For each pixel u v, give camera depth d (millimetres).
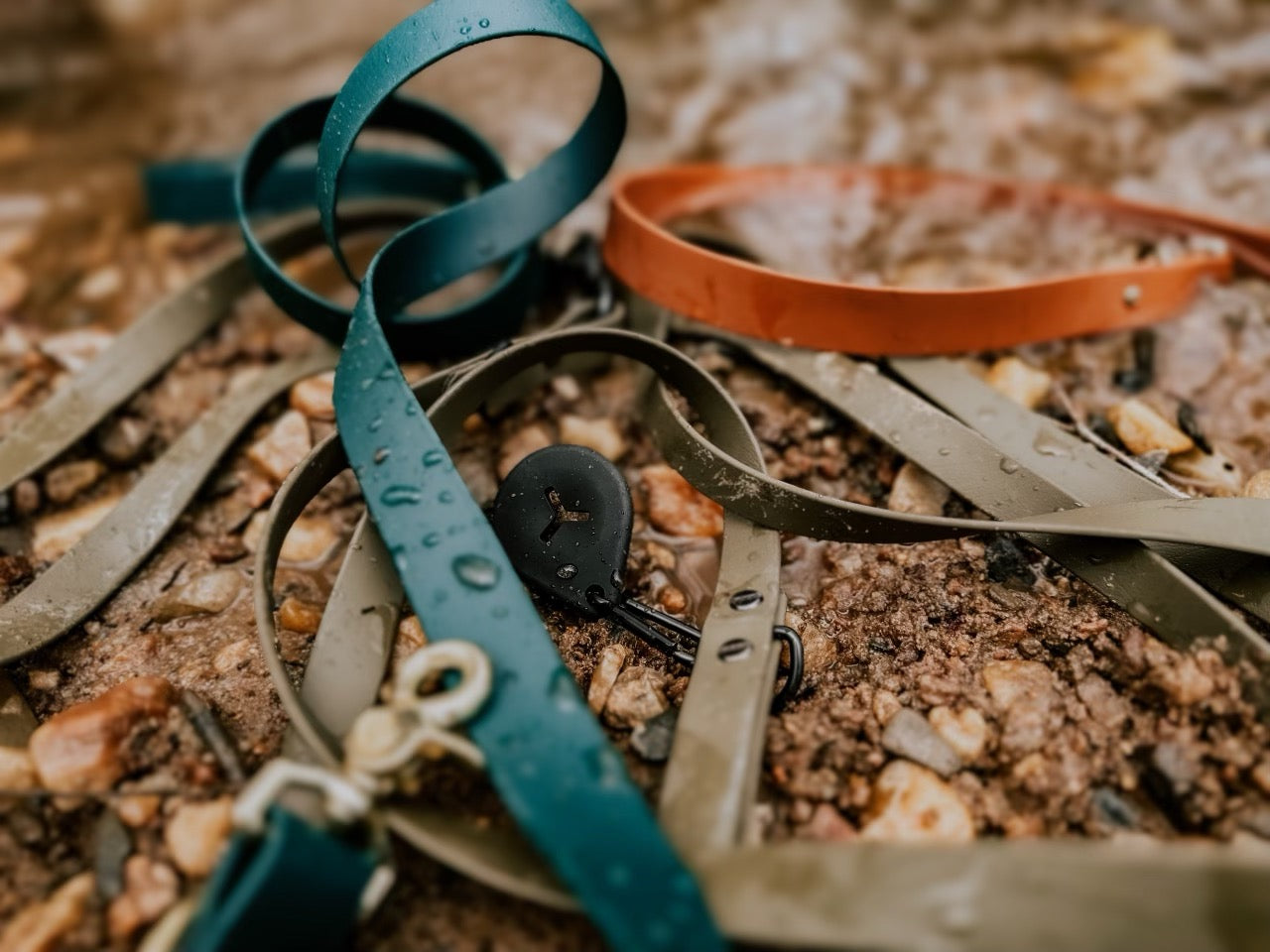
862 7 482
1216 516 206
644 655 222
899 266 328
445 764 199
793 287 254
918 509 246
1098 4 464
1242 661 197
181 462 254
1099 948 149
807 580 238
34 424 261
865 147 396
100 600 233
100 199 379
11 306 328
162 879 185
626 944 158
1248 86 407
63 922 181
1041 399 271
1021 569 232
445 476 199
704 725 191
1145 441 259
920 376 263
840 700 211
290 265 337
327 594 243
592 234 322
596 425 270
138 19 503
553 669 180
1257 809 188
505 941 182
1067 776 197
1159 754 196
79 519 257
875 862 162
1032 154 385
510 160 395
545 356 246
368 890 171
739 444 238
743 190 342
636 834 166
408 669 176
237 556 249
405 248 251
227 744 203
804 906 160
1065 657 214
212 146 414
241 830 159
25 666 226
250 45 489
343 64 471
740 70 447
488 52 469
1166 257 316
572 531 223
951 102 416
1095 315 277
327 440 221
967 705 209
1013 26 459
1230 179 364
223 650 227
